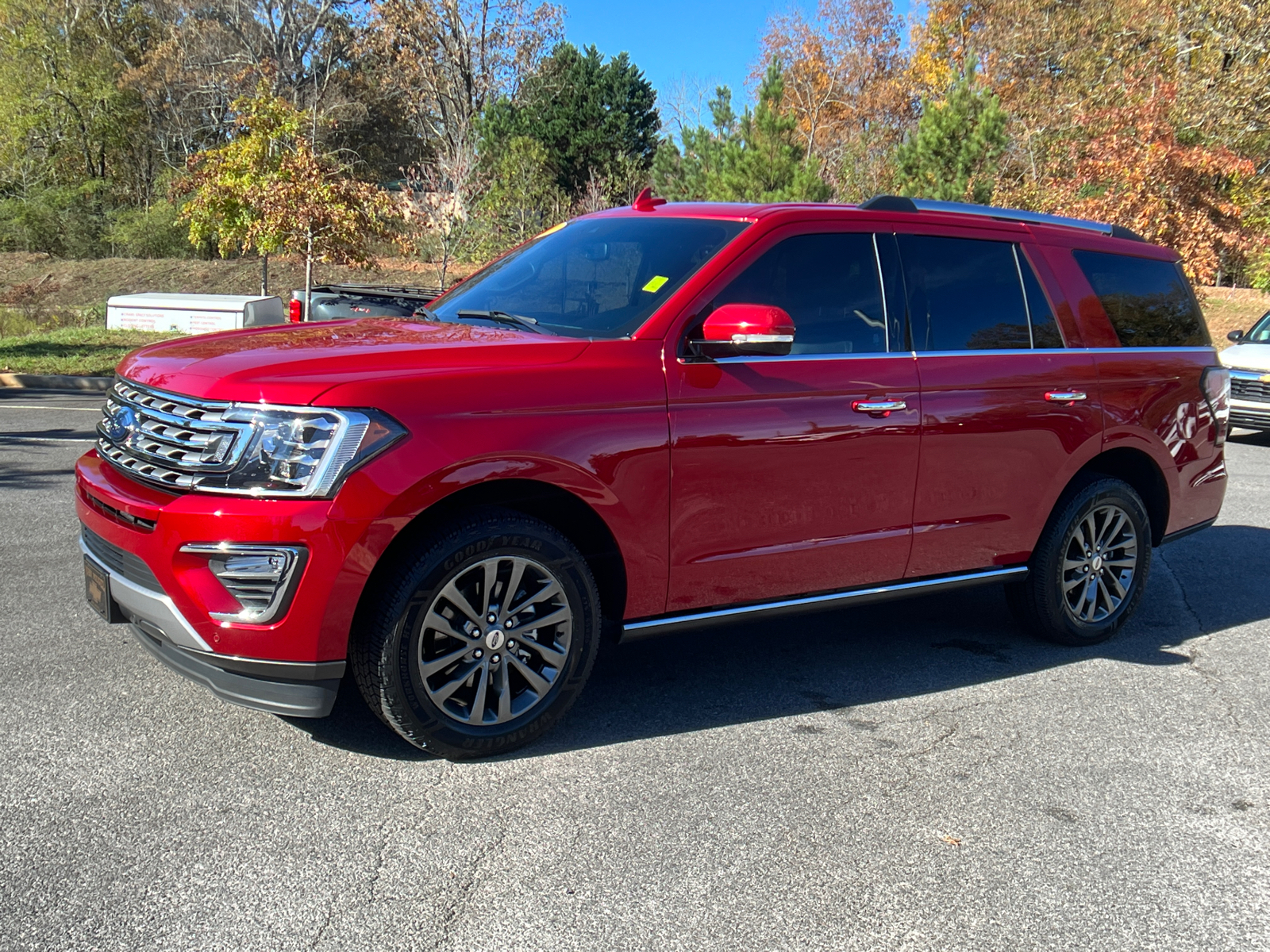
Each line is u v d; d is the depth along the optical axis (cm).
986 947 266
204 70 4959
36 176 4725
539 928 264
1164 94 2072
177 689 405
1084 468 507
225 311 2141
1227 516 838
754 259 399
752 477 388
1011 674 470
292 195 1997
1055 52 3716
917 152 2386
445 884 282
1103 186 2050
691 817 326
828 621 542
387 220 2184
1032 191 2236
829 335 412
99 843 295
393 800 327
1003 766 373
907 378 425
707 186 2408
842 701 430
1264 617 573
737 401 382
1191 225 1956
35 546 602
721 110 2528
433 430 323
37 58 4769
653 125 5606
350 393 314
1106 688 457
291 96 4919
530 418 341
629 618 380
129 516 324
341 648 319
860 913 278
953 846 316
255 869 285
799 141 2375
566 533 383
